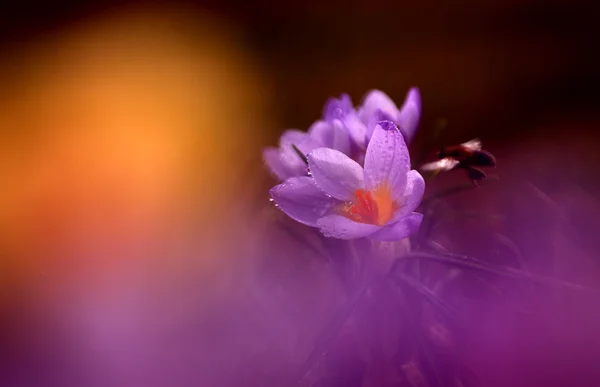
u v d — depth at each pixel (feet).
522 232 1.90
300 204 1.70
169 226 2.63
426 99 4.92
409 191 1.67
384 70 5.49
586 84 4.54
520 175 2.39
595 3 5.44
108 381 1.87
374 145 1.68
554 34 5.17
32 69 6.17
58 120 5.16
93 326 1.98
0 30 6.86
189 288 2.01
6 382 1.92
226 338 1.84
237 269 1.99
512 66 5.03
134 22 6.91
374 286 1.69
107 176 3.87
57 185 3.78
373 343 1.69
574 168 2.32
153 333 1.90
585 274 1.77
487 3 5.69
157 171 3.86
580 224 1.88
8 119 5.21
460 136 4.27
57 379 1.90
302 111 5.21
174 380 1.83
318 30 6.08
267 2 6.50
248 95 5.50
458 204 2.18
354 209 1.69
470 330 1.68
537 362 1.66
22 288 2.30
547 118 4.17
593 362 1.65
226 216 2.20
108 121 5.00
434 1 5.69
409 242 1.73
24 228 3.15
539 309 1.70
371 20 5.83
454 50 5.29
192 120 5.00
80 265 2.38
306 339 1.77
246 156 3.90
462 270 1.74
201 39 6.33
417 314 1.68
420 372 1.67
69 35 6.73
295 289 1.84
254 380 1.77
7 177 4.07
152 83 5.71
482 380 1.66
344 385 1.68
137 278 2.14
